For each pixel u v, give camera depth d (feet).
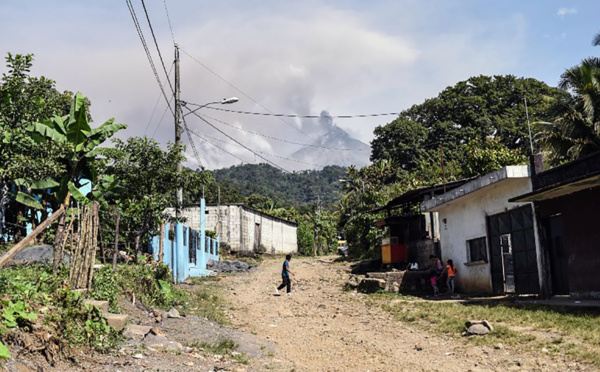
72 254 30.96
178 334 31.86
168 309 40.91
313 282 77.87
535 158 49.24
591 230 42.75
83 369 20.92
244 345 31.14
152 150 53.78
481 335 32.58
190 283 66.59
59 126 47.47
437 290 62.23
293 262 130.21
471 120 211.20
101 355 23.24
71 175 47.24
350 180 192.75
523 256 52.39
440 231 71.56
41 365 19.54
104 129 49.49
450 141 207.10
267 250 161.17
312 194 651.25
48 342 20.81
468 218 63.57
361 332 37.32
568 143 84.33
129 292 38.32
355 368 26.78
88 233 32.01
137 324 31.71
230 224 136.87
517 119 196.65
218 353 28.30
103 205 51.52
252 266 107.96
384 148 219.00
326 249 229.04
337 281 78.23
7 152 41.83
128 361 23.18
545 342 28.94
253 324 40.75
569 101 89.56
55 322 22.54
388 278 65.72
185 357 26.00
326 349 31.50
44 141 45.68
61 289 25.66
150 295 41.81
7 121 43.01
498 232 57.16
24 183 43.06
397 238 85.76
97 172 51.78
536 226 49.39
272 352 30.04
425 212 74.54
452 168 130.93
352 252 134.31
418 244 81.25
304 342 33.73
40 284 26.48
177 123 68.13
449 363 26.96
